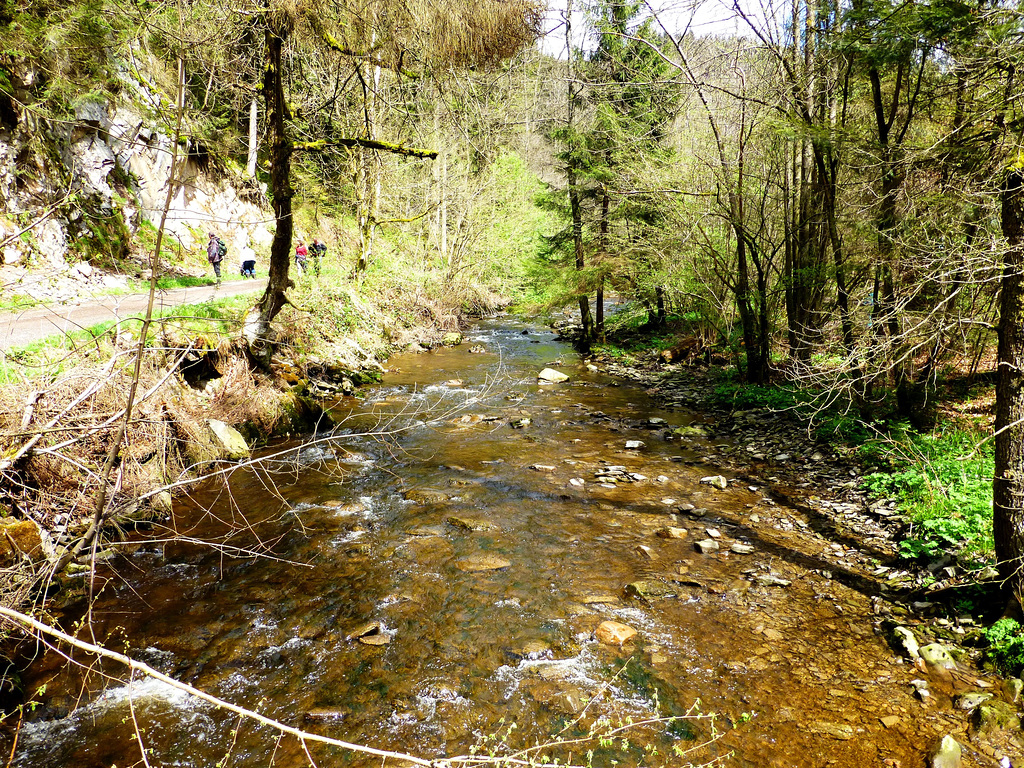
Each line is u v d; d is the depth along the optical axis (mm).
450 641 5324
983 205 7406
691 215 16984
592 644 5297
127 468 7125
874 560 6758
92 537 3861
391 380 16484
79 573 6094
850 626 5531
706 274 18359
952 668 4848
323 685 4742
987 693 4520
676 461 10516
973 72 7531
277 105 10109
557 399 15336
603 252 22031
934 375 10016
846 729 4258
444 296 27641
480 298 32281
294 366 13242
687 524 7828
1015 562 5043
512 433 12203
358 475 9562
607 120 19453
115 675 4828
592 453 10945
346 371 15453
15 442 5895
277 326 13422
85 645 2684
